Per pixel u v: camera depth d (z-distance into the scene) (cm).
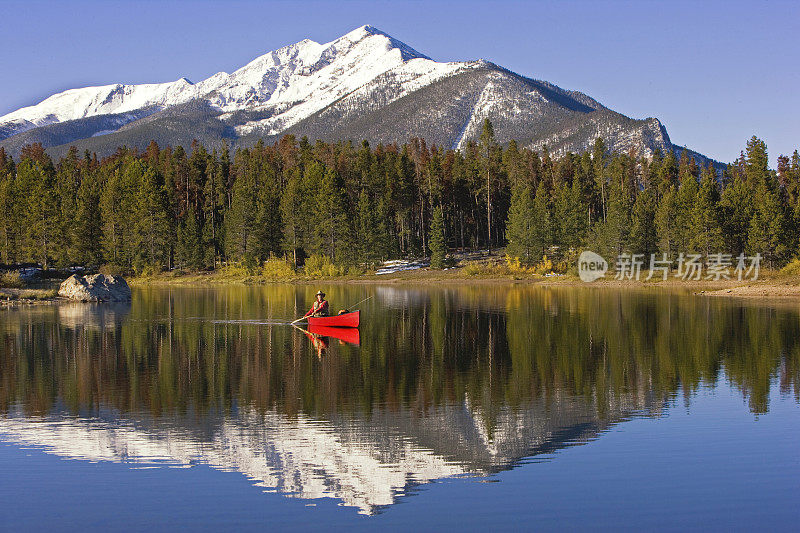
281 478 1459
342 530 1217
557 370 2572
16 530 1221
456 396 2156
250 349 3088
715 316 4406
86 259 9912
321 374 2494
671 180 13788
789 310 4791
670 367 2620
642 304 5372
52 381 2361
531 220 9706
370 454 1606
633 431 1784
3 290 6291
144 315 4653
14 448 1647
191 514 1282
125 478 1459
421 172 12888
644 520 1255
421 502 1337
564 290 7425
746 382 2347
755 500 1338
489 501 1338
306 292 7431
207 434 1753
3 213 9344
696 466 1522
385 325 4025
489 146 13000
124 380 2381
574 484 1427
